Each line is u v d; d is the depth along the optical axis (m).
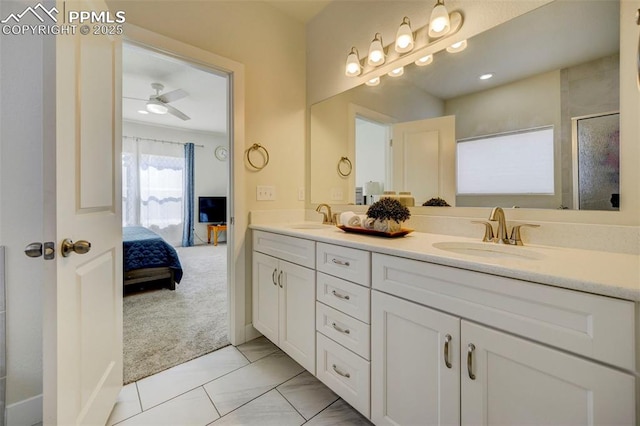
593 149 1.07
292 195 2.28
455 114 1.47
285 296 1.66
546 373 0.71
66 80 0.90
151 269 2.94
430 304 0.94
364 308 1.17
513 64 1.27
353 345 1.22
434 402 0.94
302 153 2.35
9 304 1.17
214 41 1.83
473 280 0.84
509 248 1.13
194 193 6.00
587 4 1.09
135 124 5.24
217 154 6.32
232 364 1.71
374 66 1.84
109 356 1.26
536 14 1.21
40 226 1.22
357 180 1.97
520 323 0.75
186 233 5.84
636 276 0.67
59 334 0.86
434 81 1.54
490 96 1.35
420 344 0.97
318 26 2.24
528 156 1.23
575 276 0.67
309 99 2.34
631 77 0.99
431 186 1.57
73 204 0.95
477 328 0.83
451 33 1.47
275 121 2.16
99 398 1.15
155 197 5.49
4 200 1.17
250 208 2.03
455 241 1.26
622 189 1.01
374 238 1.35
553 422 0.70
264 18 2.09
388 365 1.08
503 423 0.79
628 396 0.60
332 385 1.33
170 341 1.97
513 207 1.27
